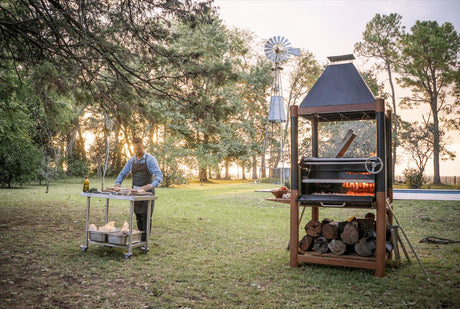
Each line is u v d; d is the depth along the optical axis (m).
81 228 7.24
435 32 32.72
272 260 4.98
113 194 5.21
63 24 7.32
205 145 29.22
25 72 8.16
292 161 4.76
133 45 8.99
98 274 4.23
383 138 4.36
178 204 12.41
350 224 4.53
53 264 4.59
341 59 5.00
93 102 9.21
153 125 9.69
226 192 17.17
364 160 4.39
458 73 31.69
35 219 8.23
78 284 3.86
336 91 4.76
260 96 35.75
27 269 4.34
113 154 35.41
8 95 10.04
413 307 3.26
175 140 24.02
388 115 5.48
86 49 7.73
